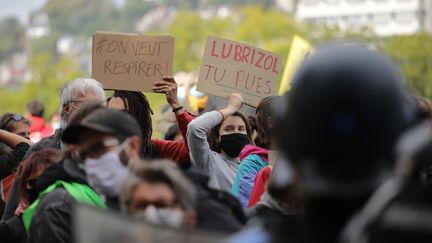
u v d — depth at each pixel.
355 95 3.90
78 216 4.61
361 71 3.91
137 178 5.40
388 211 3.88
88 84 8.94
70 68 105.00
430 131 5.29
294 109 3.97
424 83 48.31
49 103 100.94
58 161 7.04
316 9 194.25
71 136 6.12
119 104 9.34
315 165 3.96
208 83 10.77
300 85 3.96
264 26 119.00
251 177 9.05
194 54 120.44
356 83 3.90
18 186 7.59
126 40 10.21
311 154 3.95
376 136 3.91
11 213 8.36
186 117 9.79
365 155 3.92
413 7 184.38
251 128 9.94
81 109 6.43
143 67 10.21
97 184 6.12
